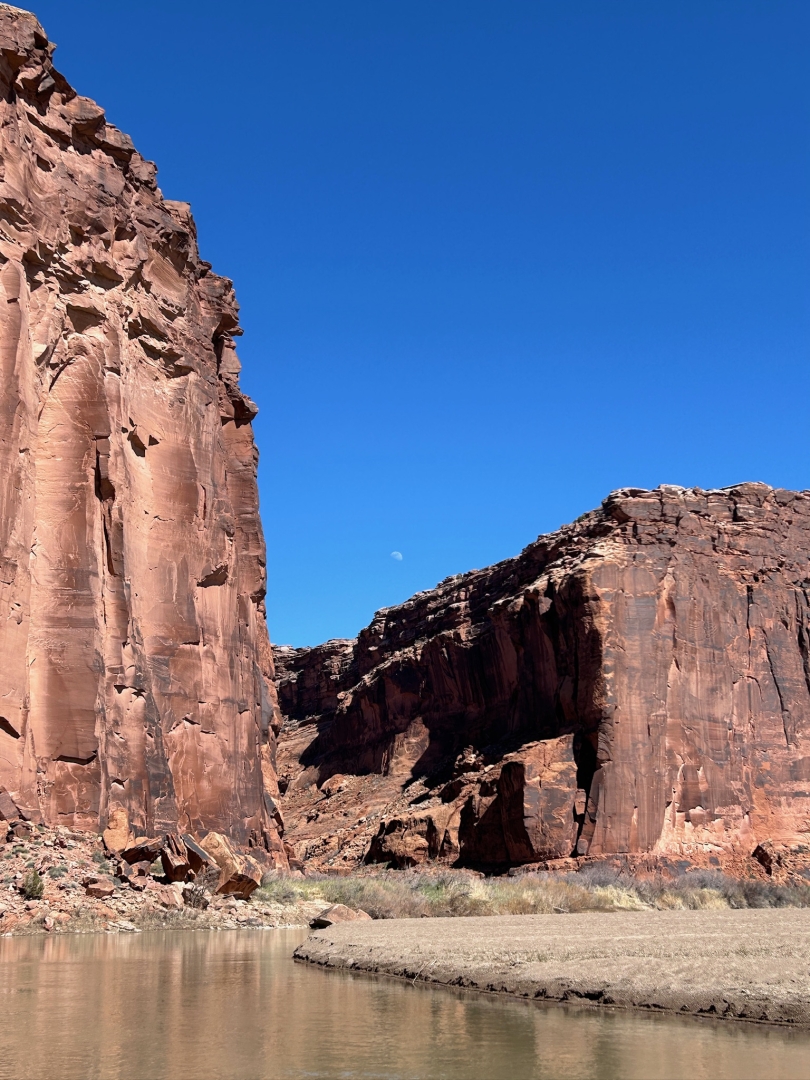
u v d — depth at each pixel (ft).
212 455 137.80
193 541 130.21
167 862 96.63
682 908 158.30
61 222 110.11
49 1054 35.06
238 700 138.82
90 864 89.61
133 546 118.83
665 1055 35.91
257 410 169.99
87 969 57.00
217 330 163.12
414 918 110.93
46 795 96.53
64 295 110.42
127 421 118.62
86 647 102.32
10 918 76.69
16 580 96.43
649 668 214.28
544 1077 32.50
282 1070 33.32
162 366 130.52
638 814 202.90
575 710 213.87
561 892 143.64
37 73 108.78
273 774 167.43
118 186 120.98
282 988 51.75
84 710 100.12
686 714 217.56
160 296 131.13
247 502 165.07
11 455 97.09
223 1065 33.83
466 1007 46.50
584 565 221.25
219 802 126.41
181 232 134.92
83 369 110.83
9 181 101.45
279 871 137.08
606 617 214.28
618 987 47.85
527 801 198.18
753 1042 38.19
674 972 50.85
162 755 112.47
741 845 215.51
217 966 60.18
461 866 207.21
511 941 70.44
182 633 125.39
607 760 203.00
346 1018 43.24
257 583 162.81
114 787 103.09
